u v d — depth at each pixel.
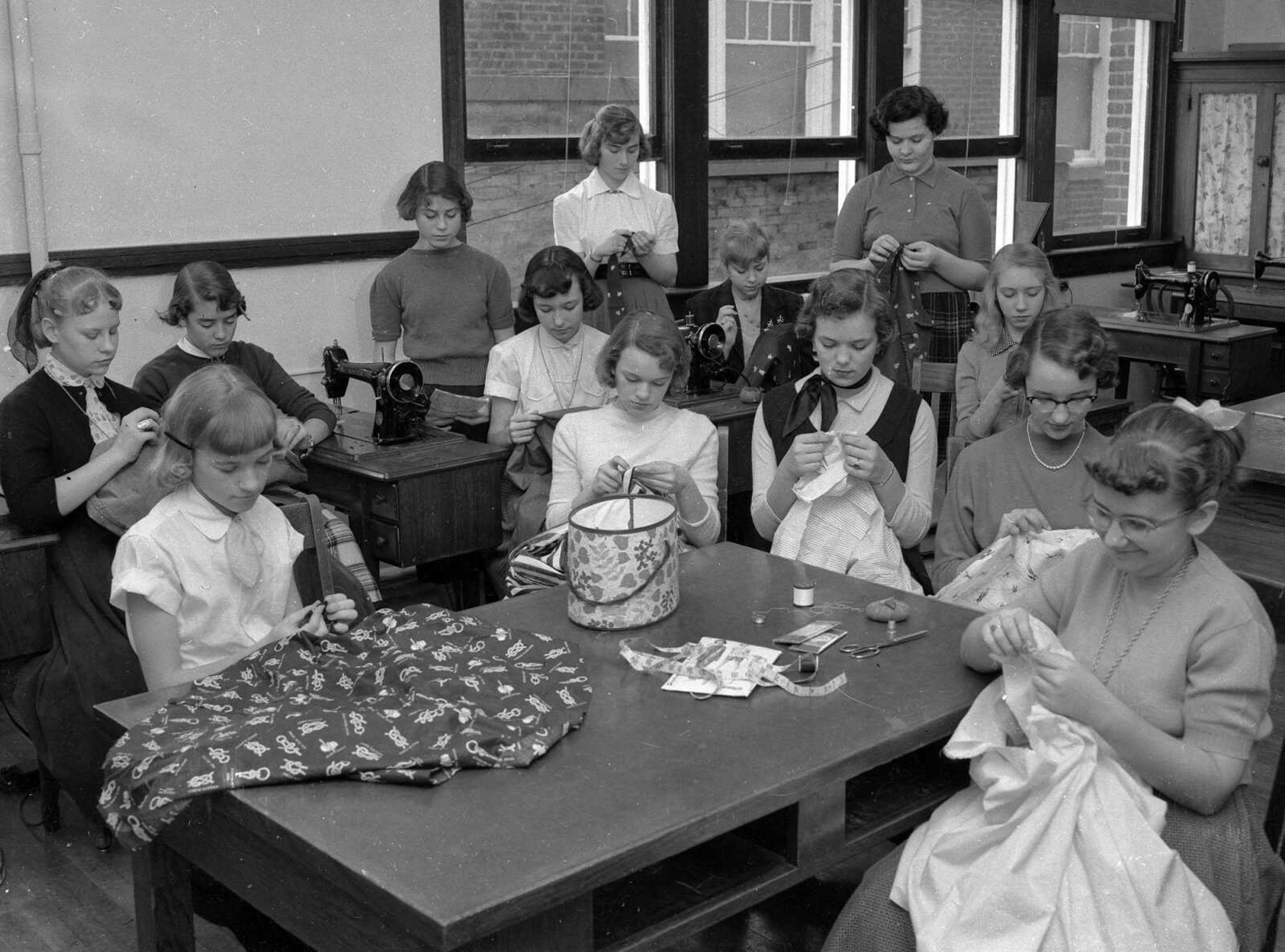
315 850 1.65
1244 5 8.30
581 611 2.41
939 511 4.18
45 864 3.14
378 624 2.32
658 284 5.24
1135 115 8.20
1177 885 1.82
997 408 3.88
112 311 3.30
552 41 5.60
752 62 6.33
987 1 7.21
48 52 4.23
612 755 1.90
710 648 2.26
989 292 4.07
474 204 5.51
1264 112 7.74
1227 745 1.94
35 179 4.22
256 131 4.70
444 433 4.21
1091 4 7.59
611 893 1.88
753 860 1.97
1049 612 2.22
